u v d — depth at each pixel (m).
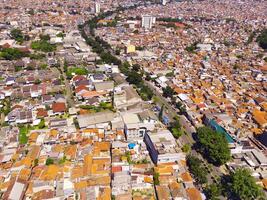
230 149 161.12
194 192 131.75
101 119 185.75
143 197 129.62
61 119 188.38
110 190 129.88
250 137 181.00
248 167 151.88
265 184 141.12
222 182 143.50
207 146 158.38
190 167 150.25
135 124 173.00
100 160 150.62
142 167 146.75
